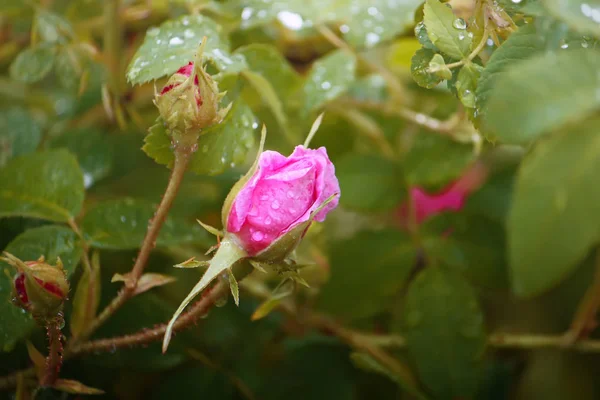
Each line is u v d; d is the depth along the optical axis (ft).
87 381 1.42
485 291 1.51
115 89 1.47
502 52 1.17
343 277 1.50
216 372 1.49
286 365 1.56
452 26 1.22
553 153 1.03
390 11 1.46
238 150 1.28
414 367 1.47
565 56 1.03
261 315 1.28
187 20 1.31
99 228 1.32
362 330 1.57
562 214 1.02
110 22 1.48
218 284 1.24
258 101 1.49
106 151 1.50
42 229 1.30
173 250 1.47
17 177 1.33
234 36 1.51
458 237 1.49
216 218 1.55
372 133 1.57
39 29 1.46
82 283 1.27
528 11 1.16
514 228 1.03
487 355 1.54
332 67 1.46
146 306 1.37
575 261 1.02
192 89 1.21
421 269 1.51
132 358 1.37
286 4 1.45
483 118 1.18
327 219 1.71
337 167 1.54
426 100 1.61
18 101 1.69
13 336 1.24
